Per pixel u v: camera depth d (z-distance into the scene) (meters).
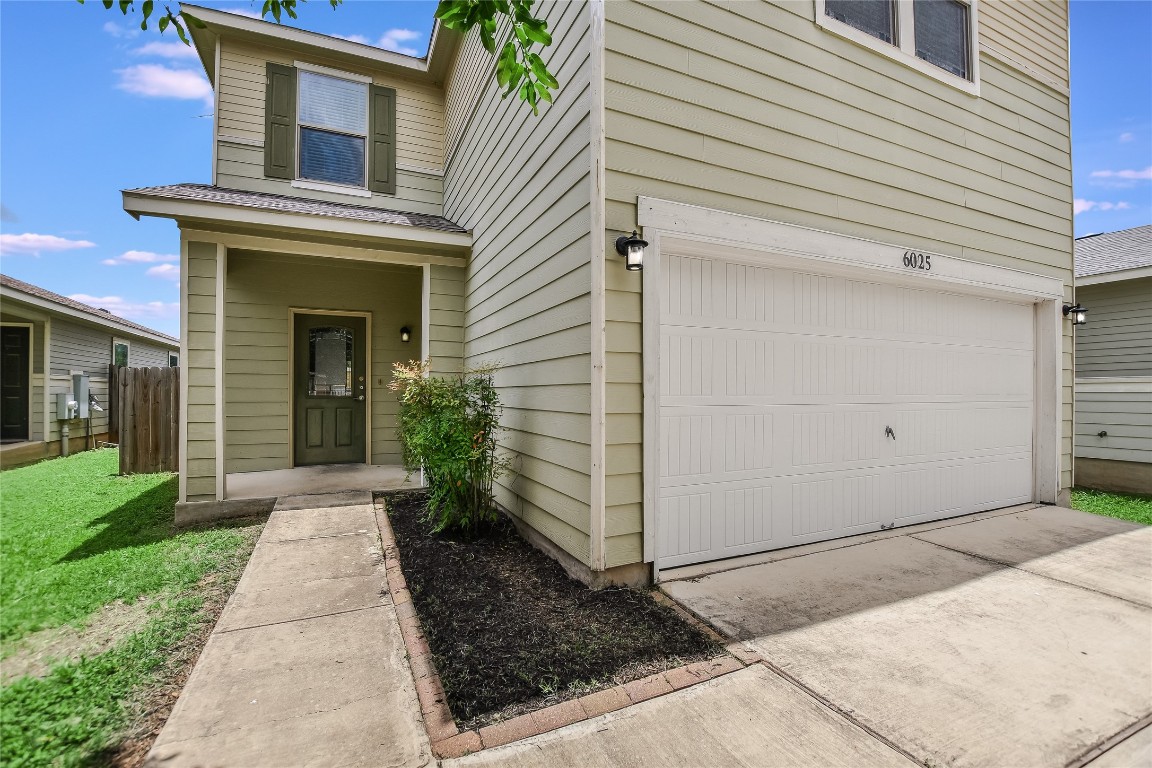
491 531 4.21
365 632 2.52
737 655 2.32
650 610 2.76
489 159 5.07
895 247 4.15
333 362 7.09
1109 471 6.93
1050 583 3.19
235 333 6.52
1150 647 2.43
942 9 4.67
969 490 4.89
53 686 2.02
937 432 4.67
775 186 3.58
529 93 2.33
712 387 3.51
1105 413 7.00
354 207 6.32
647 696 2.02
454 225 6.20
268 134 6.35
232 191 5.73
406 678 2.14
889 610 2.78
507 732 1.81
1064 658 2.32
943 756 1.69
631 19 3.07
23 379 6.47
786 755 1.70
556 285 3.47
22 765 1.62
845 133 3.93
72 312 6.95
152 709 1.95
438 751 1.71
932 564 3.51
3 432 6.25
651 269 3.11
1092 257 8.77
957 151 4.62
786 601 2.88
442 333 5.93
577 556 3.15
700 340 3.47
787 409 3.82
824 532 4.00
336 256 5.48
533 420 3.89
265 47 6.38
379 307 7.18
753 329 3.67
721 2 3.39
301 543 3.85
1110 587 3.14
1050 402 5.37
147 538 4.17
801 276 3.90
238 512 4.81
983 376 5.02
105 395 8.95
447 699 1.99
